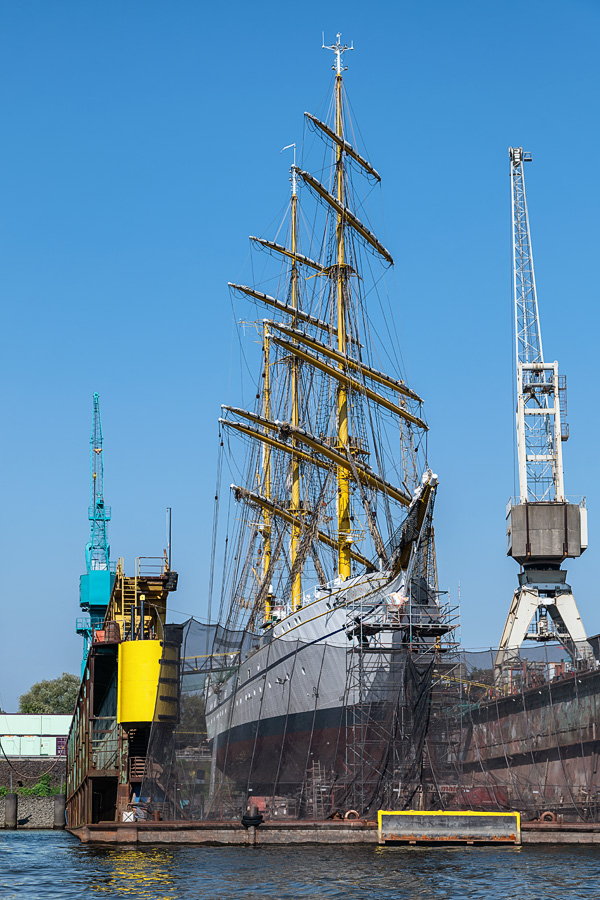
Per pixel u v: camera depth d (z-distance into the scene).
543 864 46.00
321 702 68.31
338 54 93.44
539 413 94.25
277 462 100.75
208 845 55.62
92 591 169.25
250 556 102.75
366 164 92.75
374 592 68.31
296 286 104.31
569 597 86.94
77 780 85.75
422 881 41.12
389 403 89.31
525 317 100.06
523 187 104.69
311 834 55.34
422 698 60.44
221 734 65.00
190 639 63.94
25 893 39.75
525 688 68.88
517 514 88.69
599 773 61.50
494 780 62.34
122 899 37.53
